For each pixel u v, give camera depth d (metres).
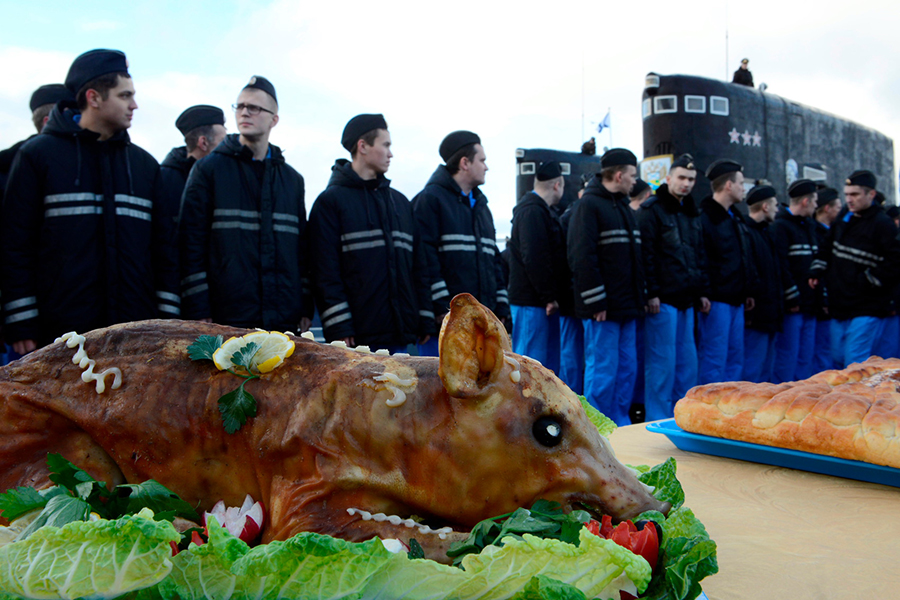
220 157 3.68
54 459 1.00
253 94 3.66
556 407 1.13
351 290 4.09
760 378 7.21
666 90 8.80
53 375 1.25
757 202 7.29
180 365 1.23
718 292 6.45
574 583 0.76
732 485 1.72
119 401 1.20
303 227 4.02
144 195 3.39
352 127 4.20
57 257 3.15
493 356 1.12
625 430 2.47
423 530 1.02
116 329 1.30
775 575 1.14
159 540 0.71
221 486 1.18
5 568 0.69
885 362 2.34
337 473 1.09
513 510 1.11
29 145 3.18
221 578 0.72
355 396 1.14
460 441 1.10
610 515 1.10
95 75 3.19
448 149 4.93
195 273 3.60
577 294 5.68
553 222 6.20
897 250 7.27
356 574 0.72
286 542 0.72
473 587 0.75
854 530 1.37
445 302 4.58
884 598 1.05
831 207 8.91
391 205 4.27
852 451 1.71
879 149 13.20
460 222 4.77
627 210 5.72
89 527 0.71
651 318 5.98
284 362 1.22
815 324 8.16
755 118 9.60
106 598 0.69
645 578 0.76
